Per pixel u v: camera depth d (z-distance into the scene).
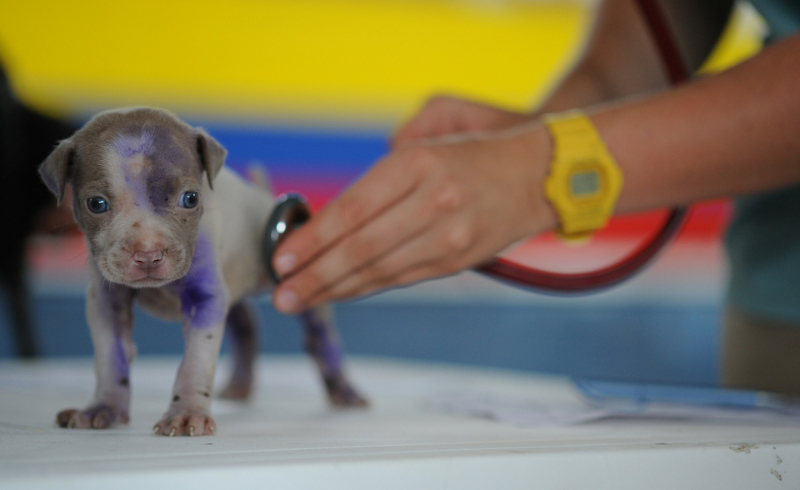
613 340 4.50
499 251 0.92
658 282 4.61
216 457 0.51
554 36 4.75
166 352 3.79
